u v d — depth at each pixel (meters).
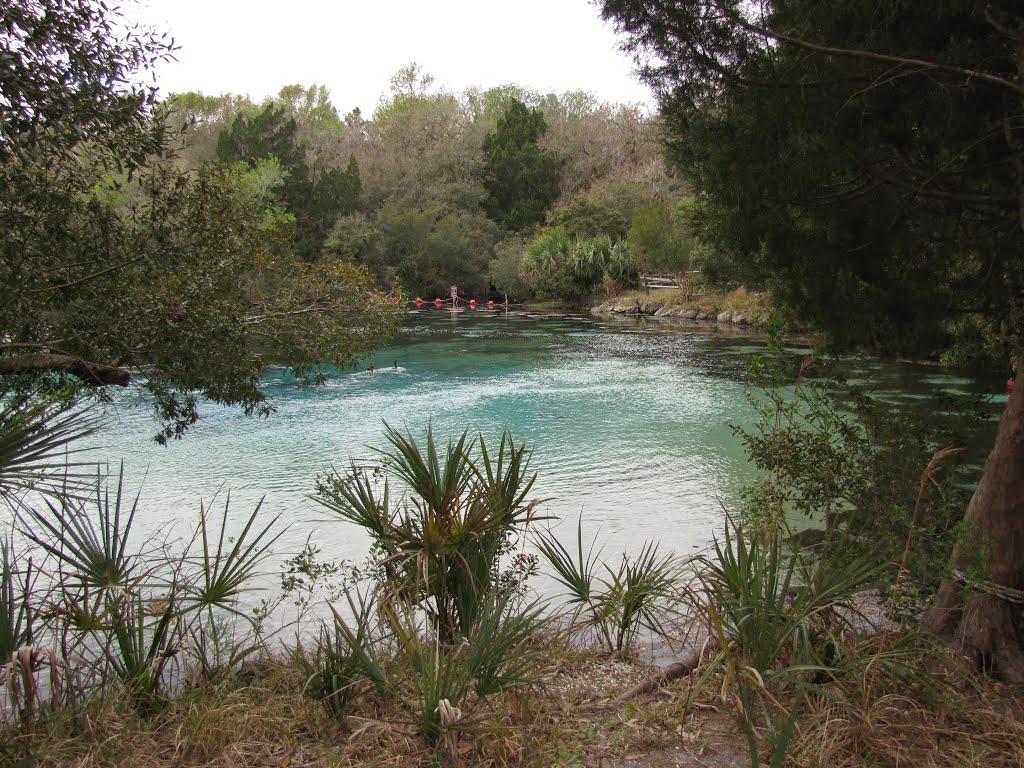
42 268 5.28
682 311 41.19
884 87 4.69
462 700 3.59
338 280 7.08
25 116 4.55
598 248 50.69
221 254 6.11
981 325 6.18
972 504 4.52
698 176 5.65
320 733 3.66
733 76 4.99
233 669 4.60
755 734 3.51
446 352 27.70
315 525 8.87
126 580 4.16
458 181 67.38
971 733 3.45
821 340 6.37
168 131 5.52
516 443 13.05
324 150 73.62
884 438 5.72
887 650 3.85
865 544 4.95
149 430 14.11
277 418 15.58
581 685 4.35
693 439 13.28
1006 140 4.73
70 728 3.56
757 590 3.77
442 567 4.62
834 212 5.29
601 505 9.48
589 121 74.00
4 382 4.87
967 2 4.39
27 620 3.79
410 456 4.61
